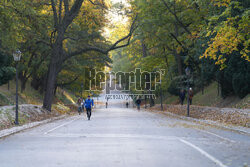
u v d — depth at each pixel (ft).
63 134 76.84
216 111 139.13
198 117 138.31
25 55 196.44
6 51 151.74
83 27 206.18
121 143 58.85
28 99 218.79
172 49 226.58
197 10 176.96
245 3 126.41
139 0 183.01
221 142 61.82
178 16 190.29
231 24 93.91
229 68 150.00
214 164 39.99
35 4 156.25
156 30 197.67
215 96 200.64
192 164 39.75
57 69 178.70
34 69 224.53
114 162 40.78
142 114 199.72
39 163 40.83
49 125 110.32
